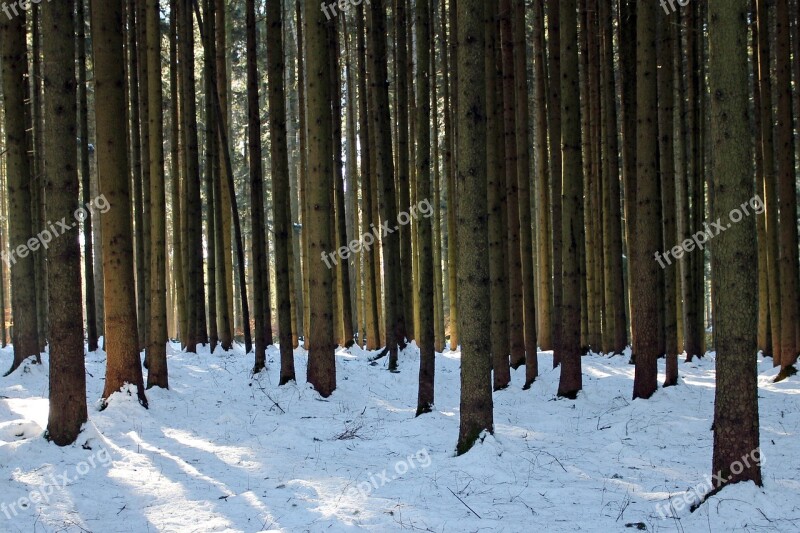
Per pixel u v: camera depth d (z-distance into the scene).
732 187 5.82
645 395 11.05
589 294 18.94
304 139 19.73
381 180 14.97
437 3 22.28
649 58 10.80
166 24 21.89
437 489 6.71
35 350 13.24
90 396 11.20
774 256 15.04
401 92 16.28
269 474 7.38
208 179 17.44
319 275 12.15
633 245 16.38
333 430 9.81
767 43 14.73
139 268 16.59
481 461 7.44
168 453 8.09
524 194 14.34
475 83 7.53
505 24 13.50
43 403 10.26
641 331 11.18
